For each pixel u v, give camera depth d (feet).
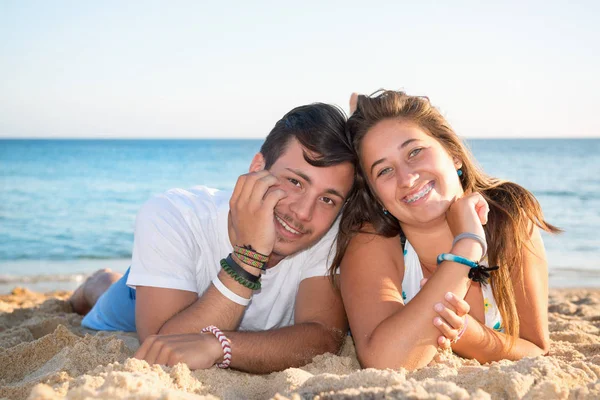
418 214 9.00
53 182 101.60
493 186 9.97
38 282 31.32
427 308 8.17
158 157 164.66
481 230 8.71
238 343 8.32
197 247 9.77
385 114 9.15
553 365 7.09
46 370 8.04
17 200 80.07
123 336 11.25
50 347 9.32
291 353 8.79
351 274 9.45
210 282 9.86
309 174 8.84
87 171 122.11
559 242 47.52
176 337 8.01
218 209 9.87
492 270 8.52
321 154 8.79
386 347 8.15
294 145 9.00
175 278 9.20
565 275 33.91
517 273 9.45
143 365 6.95
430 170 8.90
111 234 54.08
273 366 8.59
